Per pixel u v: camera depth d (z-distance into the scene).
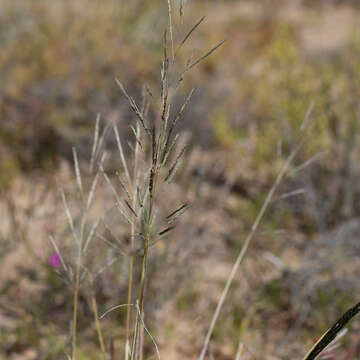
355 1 13.66
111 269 2.84
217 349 2.65
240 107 5.52
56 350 2.54
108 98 5.25
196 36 7.88
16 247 3.28
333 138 3.97
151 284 2.86
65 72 5.44
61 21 6.80
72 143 4.73
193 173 4.32
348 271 2.93
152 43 6.92
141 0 7.42
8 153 4.64
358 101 3.90
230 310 2.81
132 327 2.66
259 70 6.38
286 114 3.93
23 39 6.23
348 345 2.49
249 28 9.76
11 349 2.64
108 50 6.07
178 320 2.81
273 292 2.94
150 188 1.28
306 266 2.96
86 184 2.83
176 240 3.15
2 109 4.96
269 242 3.50
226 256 3.33
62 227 3.08
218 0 14.41
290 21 10.66
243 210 3.85
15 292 3.00
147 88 1.39
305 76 3.99
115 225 2.80
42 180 4.27
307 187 3.79
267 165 4.34
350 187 3.78
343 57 4.24
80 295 2.85
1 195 3.97
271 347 2.64
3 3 7.25
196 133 5.14
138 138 1.35
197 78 6.05
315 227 3.75
